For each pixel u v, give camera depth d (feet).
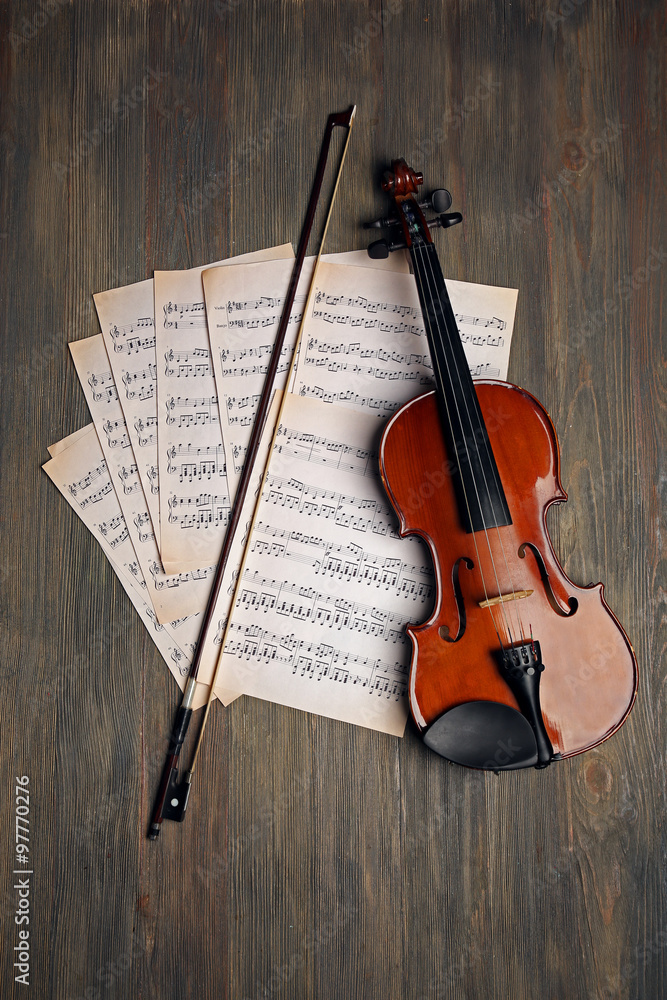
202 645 4.03
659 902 4.07
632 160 4.21
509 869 4.07
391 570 4.05
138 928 4.03
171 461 4.11
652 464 4.17
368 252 3.90
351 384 4.09
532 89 4.20
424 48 4.19
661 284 4.20
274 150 4.17
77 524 4.13
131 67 4.19
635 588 4.13
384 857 4.05
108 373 4.15
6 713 4.08
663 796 4.09
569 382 4.16
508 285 4.16
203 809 4.06
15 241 4.16
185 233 4.16
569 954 4.04
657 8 4.22
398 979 4.02
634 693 3.75
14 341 4.15
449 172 4.17
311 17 4.19
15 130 4.18
